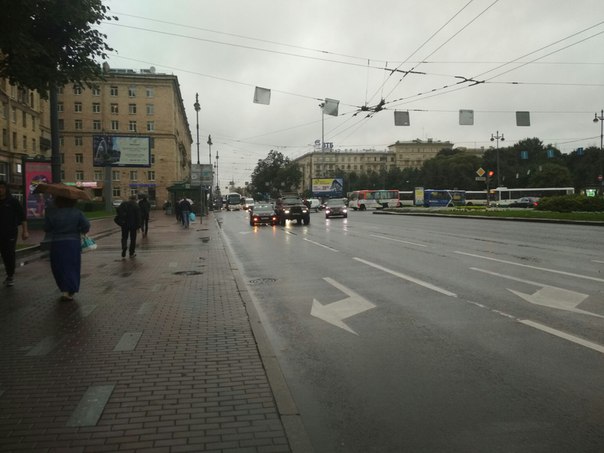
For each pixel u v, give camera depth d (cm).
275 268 1224
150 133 8350
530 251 1462
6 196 930
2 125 5191
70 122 8181
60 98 8156
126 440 339
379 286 937
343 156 14850
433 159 11275
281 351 561
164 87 8394
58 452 323
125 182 8306
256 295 884
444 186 9744
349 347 569
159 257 1416
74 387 434
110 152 4728
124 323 654
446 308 743
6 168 5291
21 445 332
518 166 9631
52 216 800
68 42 1062
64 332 611
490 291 859
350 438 358
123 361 503
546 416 387
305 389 450
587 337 584
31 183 2302
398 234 2245
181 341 571
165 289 904
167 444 334
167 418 372
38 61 1034
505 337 590
